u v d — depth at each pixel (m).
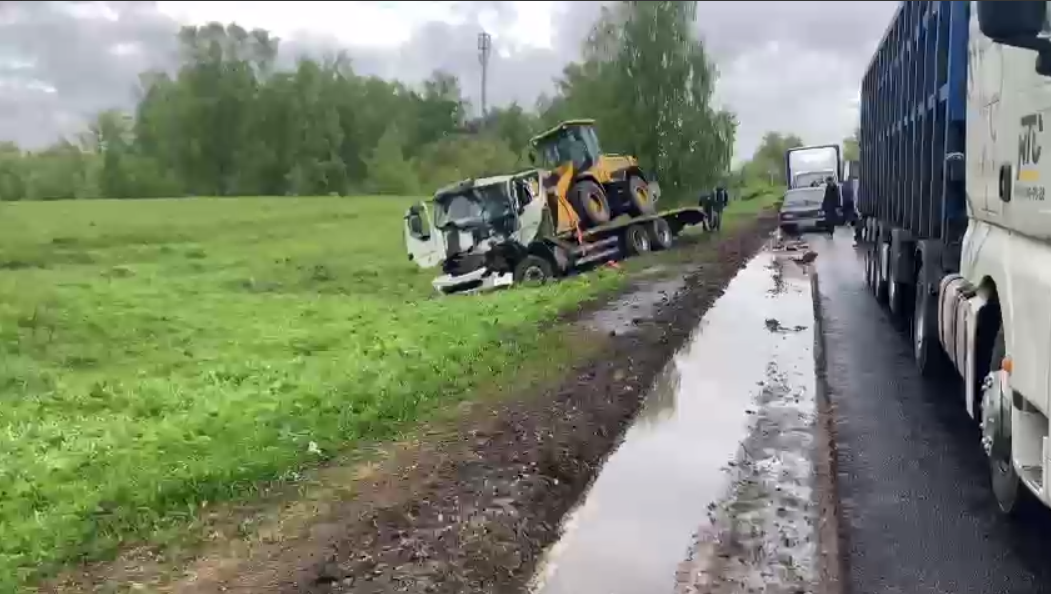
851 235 31.34
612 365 10.14
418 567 4.99
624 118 32.41
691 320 13.07
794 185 37.22
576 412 8.12
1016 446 4.96
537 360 10.81
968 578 4.77
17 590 4.93
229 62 57.69
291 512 6.00
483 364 10.65
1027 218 5.10
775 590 4.67
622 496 6.06
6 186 30.44
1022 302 4.96
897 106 12.46
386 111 70.38
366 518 5.73
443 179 58.22
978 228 6.73
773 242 27.94
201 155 55.56
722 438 7.31
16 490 6.46
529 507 5.86
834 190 32.09
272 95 59.28
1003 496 5.52
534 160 23.75
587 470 6.59
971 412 6.26
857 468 6.51
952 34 7.97
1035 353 4.65
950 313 7.26
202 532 5.72
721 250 24.97
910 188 10.92
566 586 4.78
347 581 4.84
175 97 55.16
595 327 13.05
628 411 8.15
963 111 7.93
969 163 7.02
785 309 13.84
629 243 24.59
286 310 16.28
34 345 12.20
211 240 27.81
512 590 4.74
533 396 8.92
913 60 10.73
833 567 4.91
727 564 4.99
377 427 8.08
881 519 5.58
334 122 62.94
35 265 20.52
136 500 6.23
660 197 30.52
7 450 7.45
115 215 31.14
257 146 57.69
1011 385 5.08
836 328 12.14
